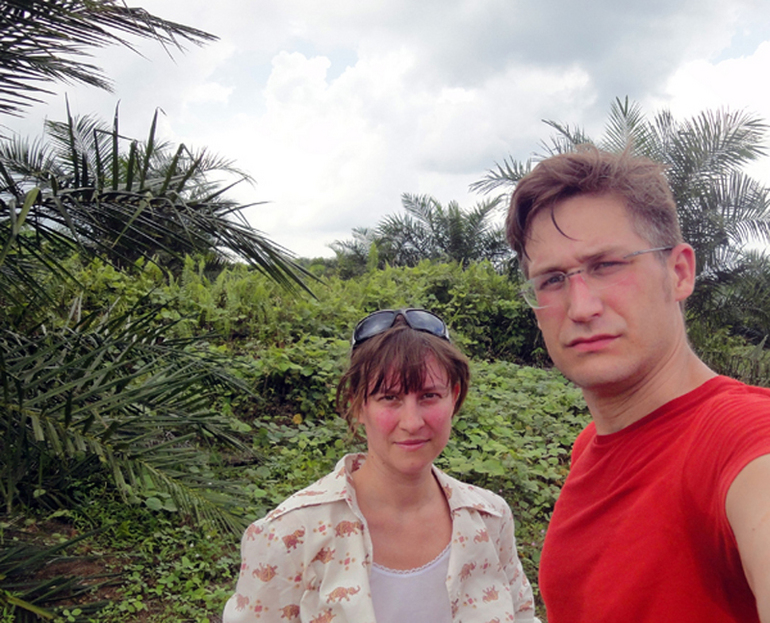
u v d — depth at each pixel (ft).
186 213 5.36
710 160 19.57
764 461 1.62
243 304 14.25
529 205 2.44
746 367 18.80
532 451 9.02
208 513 4.73
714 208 19.56
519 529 7.68
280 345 13.17
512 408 11.25
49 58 5.67
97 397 4.92
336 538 2.58
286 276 6.31
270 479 8.22
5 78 5.16
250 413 10.48
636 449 2.20
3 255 3.64
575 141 19.35
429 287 18.95
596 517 2.28
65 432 4.34
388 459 2.68
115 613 5.49
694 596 1.88
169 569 6.39
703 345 19.69
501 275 20.93
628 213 2.25
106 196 5.17
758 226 19.69
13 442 4.61
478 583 2.76
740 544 1.62
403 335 2.67
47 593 4.58
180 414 5.84
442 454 8.96
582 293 2.25
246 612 2.57
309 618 2.53
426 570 2.66
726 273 20.15
